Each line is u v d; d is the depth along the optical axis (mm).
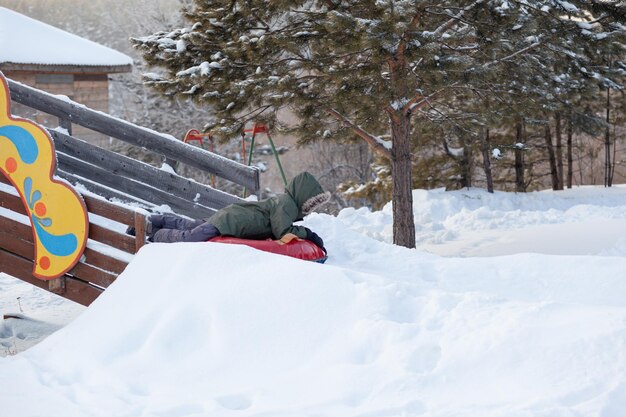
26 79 20891
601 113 29344
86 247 7391
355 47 11453
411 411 4215
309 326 5250
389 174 26094
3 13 22219
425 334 4848
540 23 13867
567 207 22609
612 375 4160
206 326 5535
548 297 6293
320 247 7414
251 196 9125
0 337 8469
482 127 15875
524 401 4098
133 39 14523
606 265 6562
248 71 13789
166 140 9188
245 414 4379
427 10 12641
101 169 9289
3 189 8078
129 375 5246
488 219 17562
